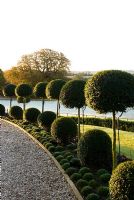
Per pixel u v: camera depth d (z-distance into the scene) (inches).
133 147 693.9
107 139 498.6
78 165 515.2
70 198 394.6
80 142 507.5
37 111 1064.8
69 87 651.5
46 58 2423.7
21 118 1206.3
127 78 415.8
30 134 848.3
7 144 729.0
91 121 1151.0
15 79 2448.3
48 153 619.2
